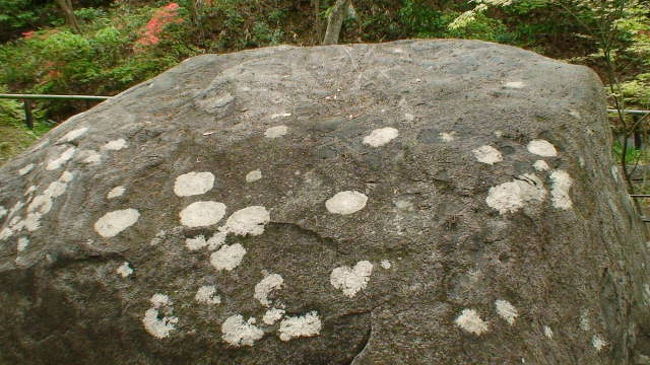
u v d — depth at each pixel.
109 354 1.35
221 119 1.78
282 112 1.75
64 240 1.48
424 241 1.29
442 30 8.67
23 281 1.47
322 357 1.19
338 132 1.60
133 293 1.37
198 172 1.59
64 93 8.02
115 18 10.21
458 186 1.39
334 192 1.44
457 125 1.55
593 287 1.36
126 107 1.99
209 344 1.27
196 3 9.53
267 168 1.55
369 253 1.30
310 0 9.91
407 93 1.75
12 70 8.29
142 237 1.45
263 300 1.29
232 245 1.39
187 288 1.35
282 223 1.40
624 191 1.78
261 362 1.23
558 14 8.86
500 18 9.45
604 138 1.70
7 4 10.67
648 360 1.45
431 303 1.20
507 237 1.29
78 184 1.63
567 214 1.37
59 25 10.55
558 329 1.25
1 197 1.80
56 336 1.40
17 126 5.30
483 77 1.80
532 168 1.42
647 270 1.72
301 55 2.18
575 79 1.74
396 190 1.41
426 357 1.14
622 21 3.15
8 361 1.44
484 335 1.16
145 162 1.65
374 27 9.28
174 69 2.24
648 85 3.40
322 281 1.28
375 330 1.19
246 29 9.48
